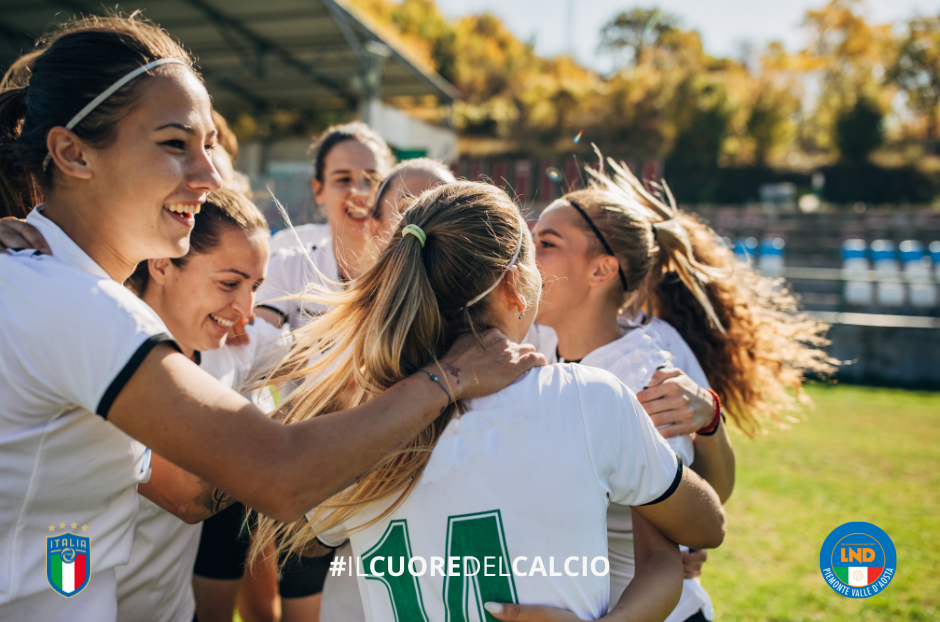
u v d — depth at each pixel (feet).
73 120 3.37
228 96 55.93
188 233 3.80
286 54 46.44
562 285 5.84
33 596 3.44
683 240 6.67
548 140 97.25
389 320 3.66
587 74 139.13
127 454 3.67
